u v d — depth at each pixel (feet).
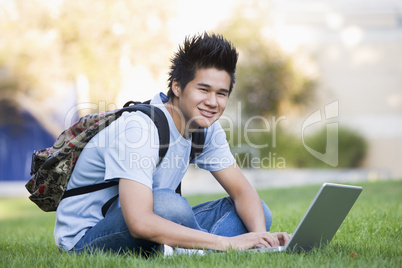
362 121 76.59
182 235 11.82
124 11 68.90
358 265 11.16
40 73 68.64
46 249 15.81
